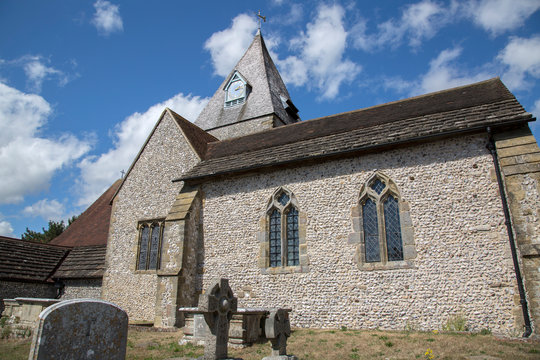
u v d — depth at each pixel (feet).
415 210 35.70
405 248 35.17
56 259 63.57
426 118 39.52
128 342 31.76
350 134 42.73
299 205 41.39
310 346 28.25
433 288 33.27
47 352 16.62
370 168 38.88
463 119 36.19
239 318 29.40
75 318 17.83
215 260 44.73
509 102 36.11
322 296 37.60
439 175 35.60
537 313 27.58
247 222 44.11
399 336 29.81
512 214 30.60
